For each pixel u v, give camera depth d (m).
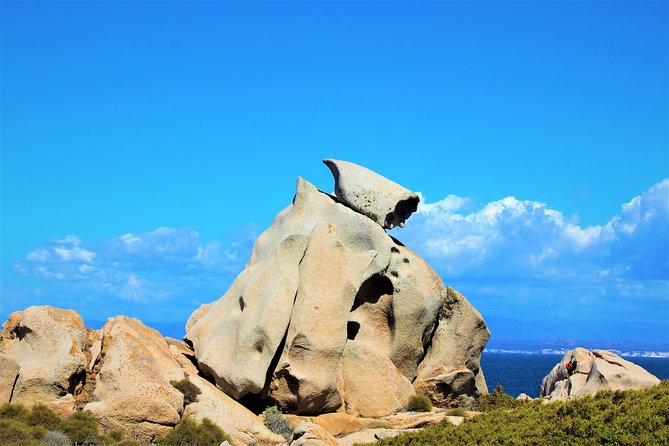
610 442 27.52
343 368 43.62
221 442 36.19
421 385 46.72
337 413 42.66
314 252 44.03
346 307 43.78
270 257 44.31
